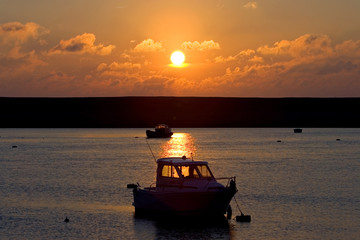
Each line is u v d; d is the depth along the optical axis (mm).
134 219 57781
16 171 109625
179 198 56219
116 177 96625
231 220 57000
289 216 58938
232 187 56750
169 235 51406
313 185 84125
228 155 155875
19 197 72875
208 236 50938
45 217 59000
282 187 81688
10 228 54094
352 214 59844
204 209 56625
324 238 49969
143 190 59500
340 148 189750
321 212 61062
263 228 53688
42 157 150875
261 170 109812
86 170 110438
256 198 70625
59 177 97375
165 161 59031
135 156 153875
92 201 69000
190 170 57969
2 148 196250
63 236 51188
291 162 130250
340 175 99750
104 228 54125
